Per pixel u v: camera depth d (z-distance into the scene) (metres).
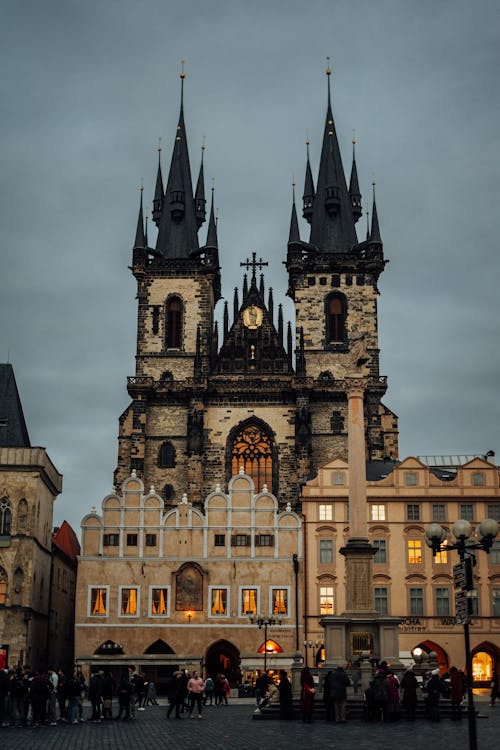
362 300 132.88
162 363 130.50
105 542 98.81
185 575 97.88
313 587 98.94
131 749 35.72
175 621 96.69
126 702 51.75
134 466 122.25
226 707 64.88
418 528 100.69
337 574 99.44
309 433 122.00
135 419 123.88
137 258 134.12
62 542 126.38
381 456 122.81
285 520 100.25
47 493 102.31
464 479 102.12
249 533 99.50
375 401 125.38
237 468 123.38
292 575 98.25
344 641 55.94
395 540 100.44
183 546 98.88
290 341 129.25
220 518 99.88
